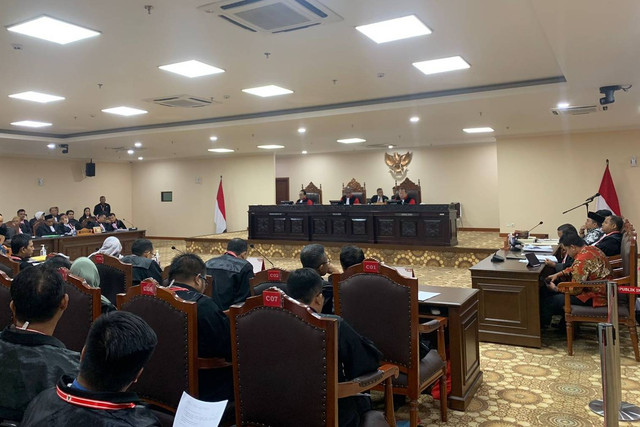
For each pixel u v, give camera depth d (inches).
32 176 509.7
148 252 158.1
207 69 198.5
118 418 38.8
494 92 236.7
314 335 63.1
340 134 377.7
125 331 40.9
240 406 70.0
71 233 386.3
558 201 392.5
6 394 52.3
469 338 119.0
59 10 134.4
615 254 166.1
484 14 142.6
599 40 152.6
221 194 538.9
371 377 74.2
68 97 247.6
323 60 188.2
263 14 139.1
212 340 78.0
